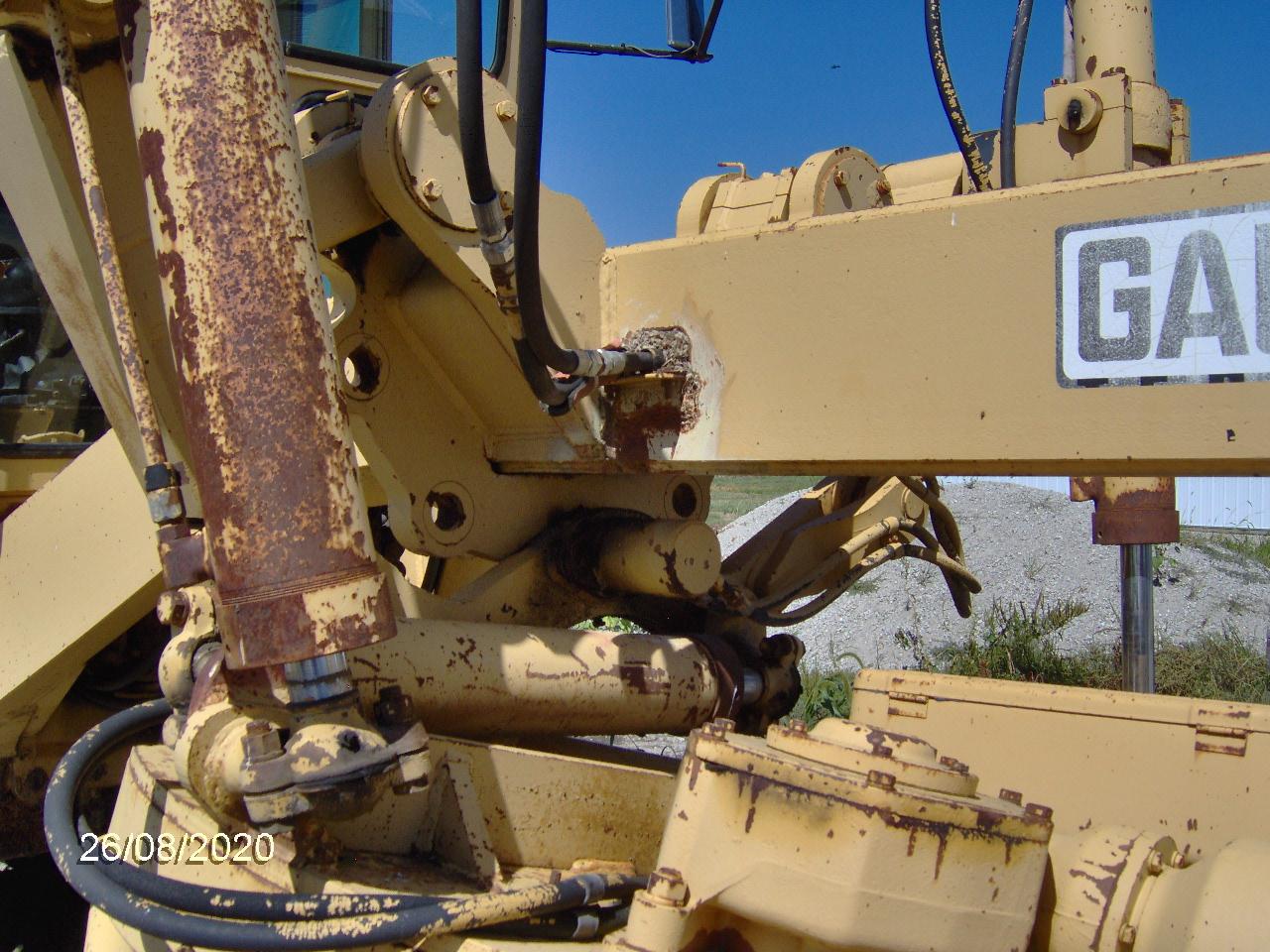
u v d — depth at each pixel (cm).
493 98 240
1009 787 230
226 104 183
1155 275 186
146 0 188
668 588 264
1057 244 196
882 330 214
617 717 252
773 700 288
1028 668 708
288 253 184
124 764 288
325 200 239
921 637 793
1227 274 180
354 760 177
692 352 241
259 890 191
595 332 254
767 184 332
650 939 165
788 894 161
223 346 179
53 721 293
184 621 199
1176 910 165
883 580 891
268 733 177
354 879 190
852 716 257
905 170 377
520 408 262
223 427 178
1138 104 344
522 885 200
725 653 272
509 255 217
